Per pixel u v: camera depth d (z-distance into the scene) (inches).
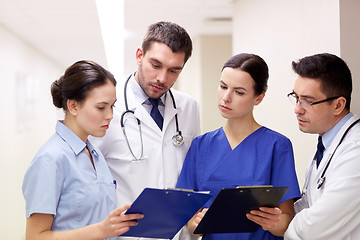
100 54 330.3
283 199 64.4
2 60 219.6
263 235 65.5
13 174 235.5
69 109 58.2
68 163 57.5
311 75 61.9
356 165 57.8
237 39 181.6
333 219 57.0
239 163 66.9
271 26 138.0
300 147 114.6
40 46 295.3
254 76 63.4
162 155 74.4
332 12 92.3
